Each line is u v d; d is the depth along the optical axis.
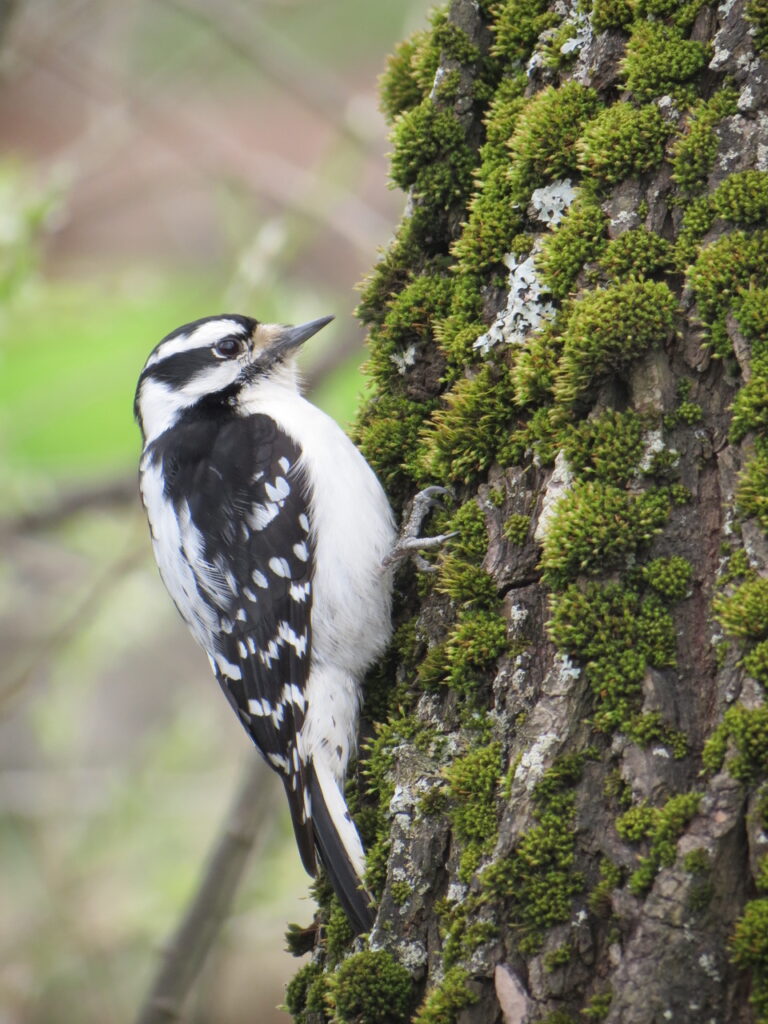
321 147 22.41
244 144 22.11
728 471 6.38
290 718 8.27
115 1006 15.31
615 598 6.35
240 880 11.91
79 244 20.05
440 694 7.09
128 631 15.98
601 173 6.95
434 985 6.36
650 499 6.43
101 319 14.84
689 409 6.50
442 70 7.84
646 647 6.26
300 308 13.55
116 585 14.80
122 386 14.60
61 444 14.55
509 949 6.08
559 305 7.05
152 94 15.45
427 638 7.45
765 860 5.66
